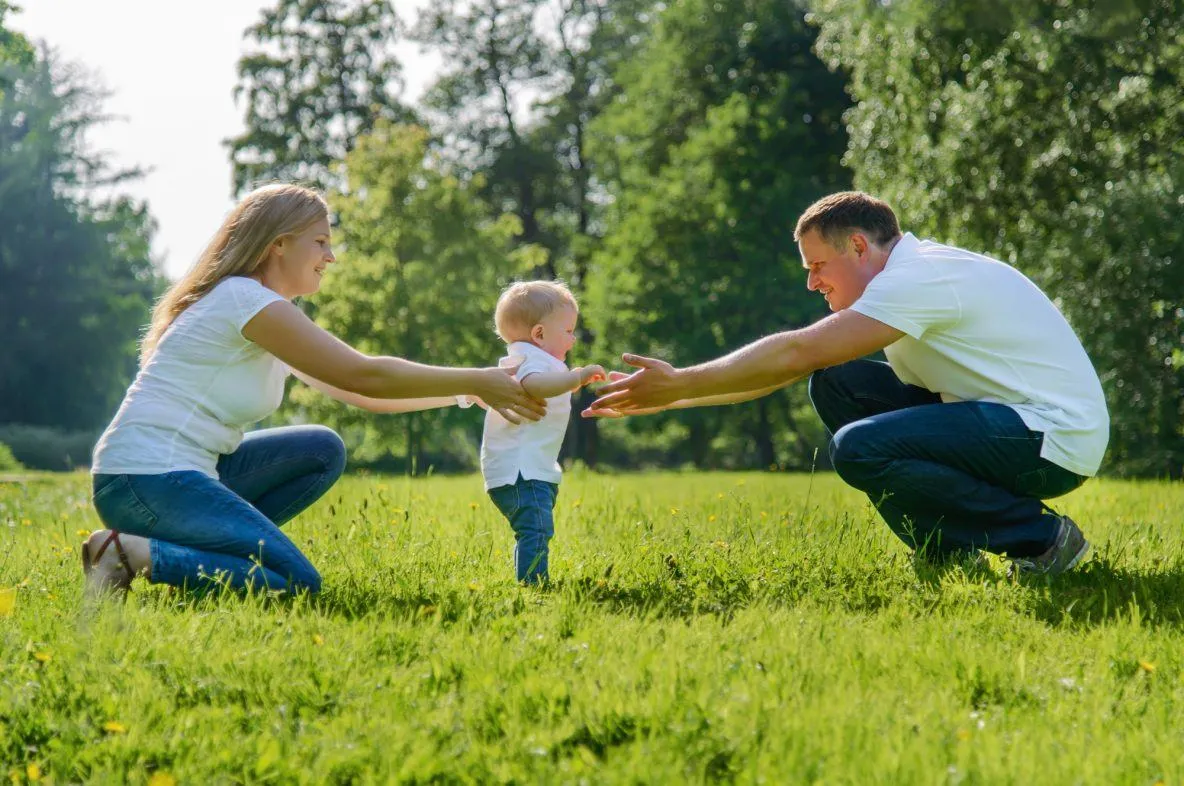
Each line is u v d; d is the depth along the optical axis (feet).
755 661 9.02
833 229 13.84
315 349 12.30
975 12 59.88
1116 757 7.08
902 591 12.41
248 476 13.64
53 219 150.30
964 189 61.77
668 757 6.93
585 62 137.39
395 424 98.89
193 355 12.35
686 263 110.93
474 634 9.95
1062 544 13.42
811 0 71.31
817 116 112.98
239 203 13.15
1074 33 57.52
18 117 155.33
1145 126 60.13
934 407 13.56
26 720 7.79
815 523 17.24
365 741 7.27
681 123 119.44
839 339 13.00
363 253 96.63
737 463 140.46
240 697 8.39
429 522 18.49
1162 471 61.72
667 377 13.02
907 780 6.55
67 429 150.51
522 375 14.16
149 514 12.05
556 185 141.08
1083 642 10.05
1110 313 61.36
